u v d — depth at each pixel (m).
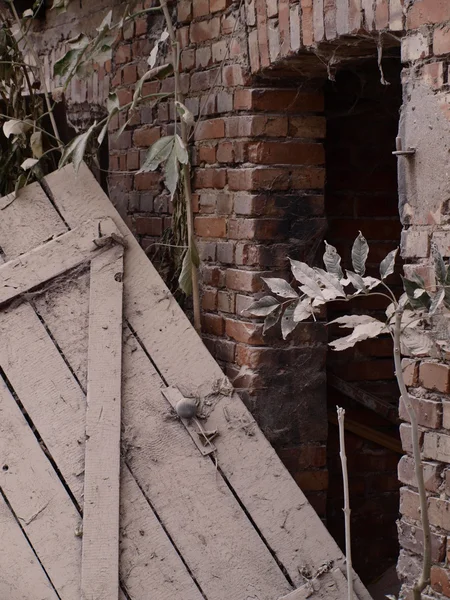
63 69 3.66
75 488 3.04
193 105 3.67
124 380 3.17
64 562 2.99
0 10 4.64
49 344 3.19
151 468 3.09
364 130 3.90
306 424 3.52
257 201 3.38
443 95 2.46
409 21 2.56
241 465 3.11
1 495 3.06
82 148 3.38
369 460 4.00
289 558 3.04
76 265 3.25
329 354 3.93
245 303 3.43
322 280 2.35
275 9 3.14
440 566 2.58
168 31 3.54
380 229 3.94
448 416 2.54
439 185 2.49
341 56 3.05
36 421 3.12
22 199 3.41
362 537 4.01
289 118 3.40
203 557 3.03
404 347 2.65
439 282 2.15
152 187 4.00
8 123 3.72
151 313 3.25
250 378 3.41
